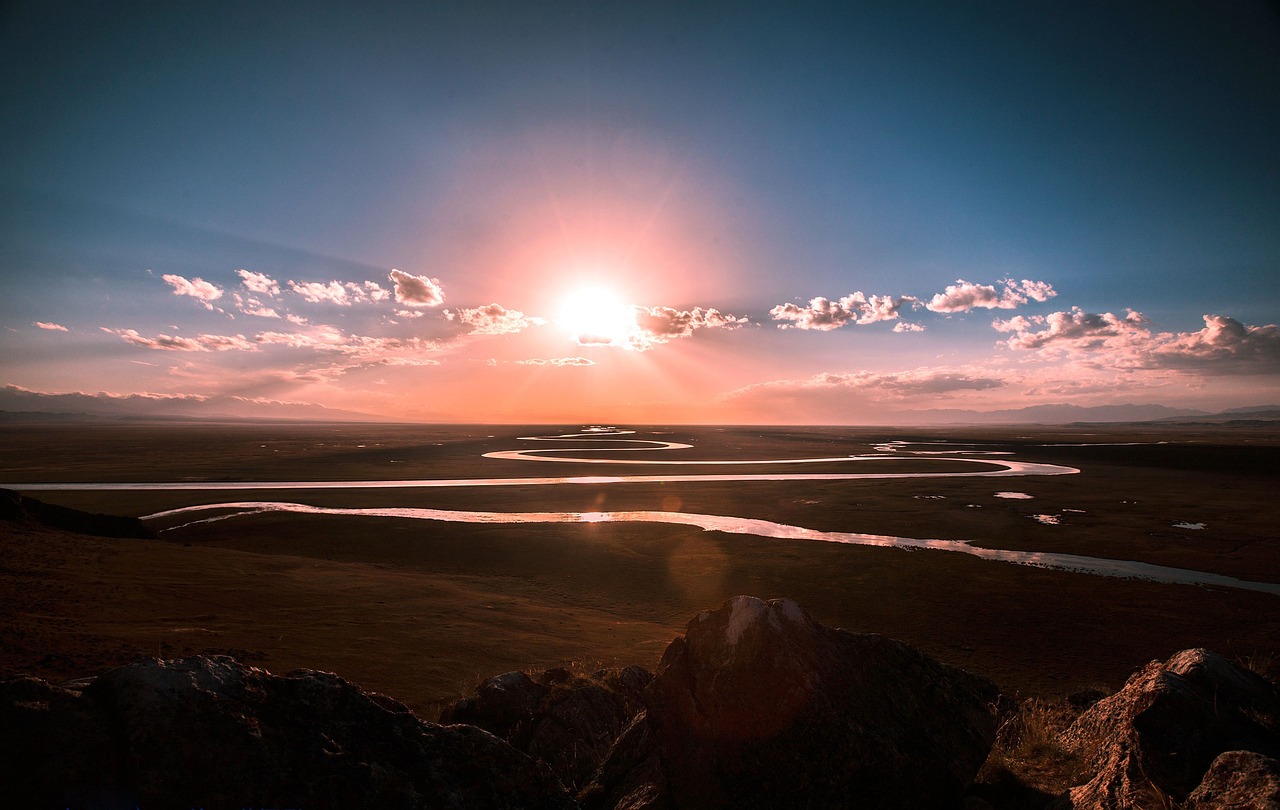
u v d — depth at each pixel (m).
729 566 50.25
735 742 5.27
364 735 3.73
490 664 24.84
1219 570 48.94
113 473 110.69
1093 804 4.64
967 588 43.78
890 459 153.25
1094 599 41.25
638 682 15.45
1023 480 105.06
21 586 27.39
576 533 62.00
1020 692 27.31
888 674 5.93
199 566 38.41
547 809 3.88
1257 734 4.61
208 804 3.10
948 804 5.25
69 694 3.26
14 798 2.85
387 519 68.94
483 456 159.75
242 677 3.70
